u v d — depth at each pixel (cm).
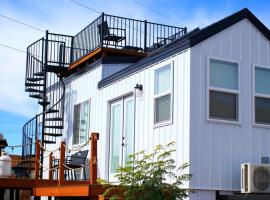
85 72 1509
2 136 1427
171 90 1010
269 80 1062
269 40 1071
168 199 809
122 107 1250
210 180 948
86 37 1658
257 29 1059
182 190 826
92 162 959
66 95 1644
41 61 1717
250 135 1012
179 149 967
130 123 1199
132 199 805
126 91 1209
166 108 1030
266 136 1032
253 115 1023
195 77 966
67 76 1736
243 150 995
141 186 798
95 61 1510
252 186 915
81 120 1507
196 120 953
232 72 1016
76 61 1633
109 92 1316
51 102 1773
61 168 1105
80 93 1535
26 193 1529
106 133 1312
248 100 1023
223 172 965
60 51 1727
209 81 980
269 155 1026
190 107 950
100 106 1372
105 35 1553
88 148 1427
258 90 1042
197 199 931
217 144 968
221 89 993
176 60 1008
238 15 1033
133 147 1152
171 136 998
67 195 1018
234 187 970
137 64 1155
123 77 1227
